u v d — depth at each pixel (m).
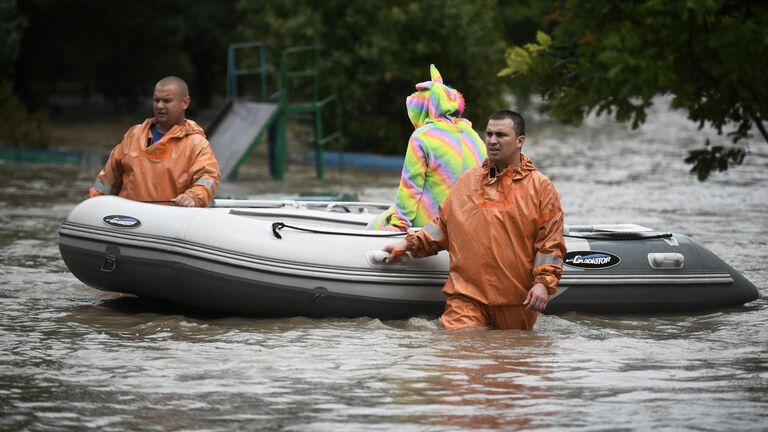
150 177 20.47
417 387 14.36
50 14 89.62
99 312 19.73
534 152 67.75
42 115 70.06
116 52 95.94
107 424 12.72
